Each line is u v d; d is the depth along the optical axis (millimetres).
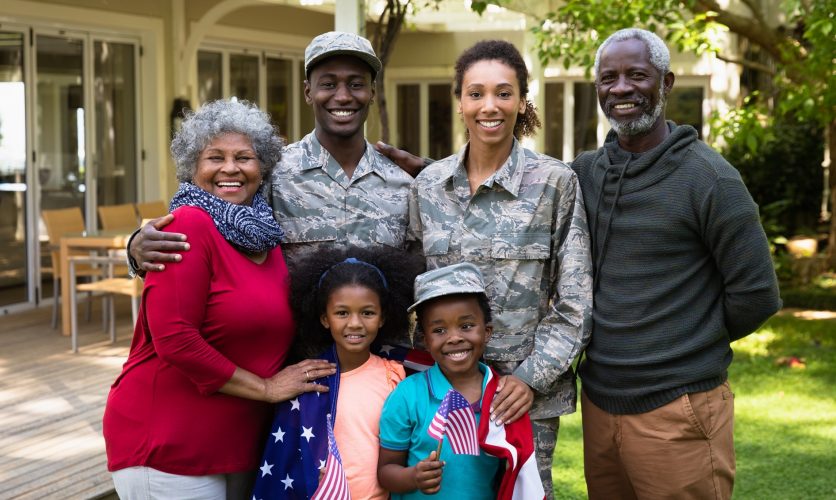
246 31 10391
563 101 12914
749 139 7246
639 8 6664
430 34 12977
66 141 8445
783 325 8055
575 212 2789
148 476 2471
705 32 6824
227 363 2465
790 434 5254
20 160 8031
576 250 2766
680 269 2680
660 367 2689
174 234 2416
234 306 2488
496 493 2637
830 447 5027
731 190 2604
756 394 6062
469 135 2846
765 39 8195
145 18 8789
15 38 7895
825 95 6883
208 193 2547
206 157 2580
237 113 2631
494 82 2732
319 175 2912
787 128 11273
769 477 4602
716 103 11969
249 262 2570
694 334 2684
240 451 2559
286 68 11633
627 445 2771
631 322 2705
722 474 2742
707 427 2703
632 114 2707
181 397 2490
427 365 2789
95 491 3646
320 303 2627
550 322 2758
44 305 8273
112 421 2535
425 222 2857
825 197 12039
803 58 7988
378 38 6789
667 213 2654
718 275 2723
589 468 2947
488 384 2629
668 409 2691
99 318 7641
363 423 2605
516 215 2775
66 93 8414
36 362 6055
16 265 8070
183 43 9180
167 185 9219
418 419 2592
